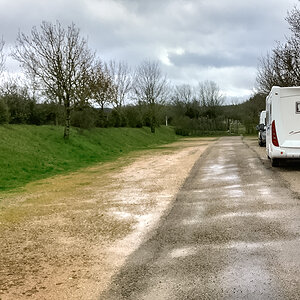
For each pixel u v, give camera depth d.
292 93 12.28
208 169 14.38
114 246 5.57
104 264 4.82
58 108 31.64
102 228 6.61
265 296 3.68
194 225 6.49
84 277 4.41
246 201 8.20
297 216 6.64
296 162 15.13
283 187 9.62
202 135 68.25
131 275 4.40
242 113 71.69
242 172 12.95
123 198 9.32
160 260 4.86
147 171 14.96
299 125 12.27
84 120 33.22
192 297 3.74
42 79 25.12
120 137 37.25
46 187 12.20
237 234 5.80
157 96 52.69
